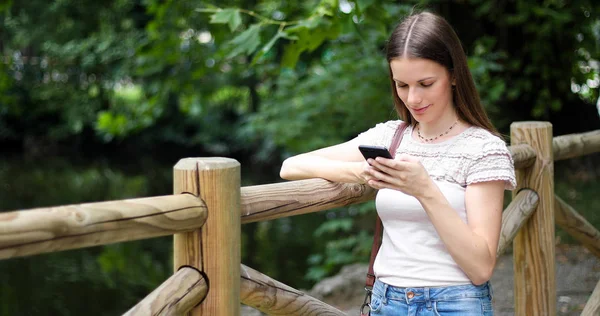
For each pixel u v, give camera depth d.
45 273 7.69
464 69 1.82
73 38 15.02
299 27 3.72
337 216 9.26
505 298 4.37
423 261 1.81
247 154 16.36
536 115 8.73
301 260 7.54
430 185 1.67
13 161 16.61
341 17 3.83
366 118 6.45
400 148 1.96
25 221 1.20
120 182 13.77
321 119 6.85
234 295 1.67
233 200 1.64
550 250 2.97
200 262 1.62
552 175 2.95
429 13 1.82
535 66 8.59
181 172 1.62
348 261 6.31
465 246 1.67
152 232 1.45
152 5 6.93
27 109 16.73
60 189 12.80
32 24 15.15
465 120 1.88
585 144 3.34
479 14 8.50
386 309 1.87
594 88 9.35
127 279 7.41
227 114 16.64
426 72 1.75
